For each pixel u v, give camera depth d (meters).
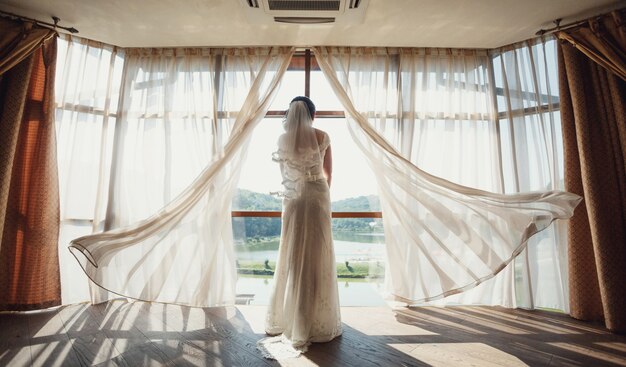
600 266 2.26
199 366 1.66
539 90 2.77
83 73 2.87
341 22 2.59
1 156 2.37
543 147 2.72
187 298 2.63
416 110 2.98
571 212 2.04
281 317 2.12
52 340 1.97
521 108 2.84
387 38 2.86
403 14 2.49
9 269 2.48
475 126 2.93
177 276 2.69
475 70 3.02
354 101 2.96
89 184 2.83
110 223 2.83
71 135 2.81
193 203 2.63
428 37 2.84
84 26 2.69
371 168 2.81
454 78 3.04
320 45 3.00
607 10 2.42
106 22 2.63
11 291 2.47
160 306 2.69
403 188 2.70
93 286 2.69
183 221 2.69
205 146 2.93
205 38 2.87
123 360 1.72
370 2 2.34
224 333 2.12
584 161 2.36
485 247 2.39
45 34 2.57
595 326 2.28
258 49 3.04
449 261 2.62
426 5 2.38
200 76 3.01
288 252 2.11
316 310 2.00
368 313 2.59
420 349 1.90
